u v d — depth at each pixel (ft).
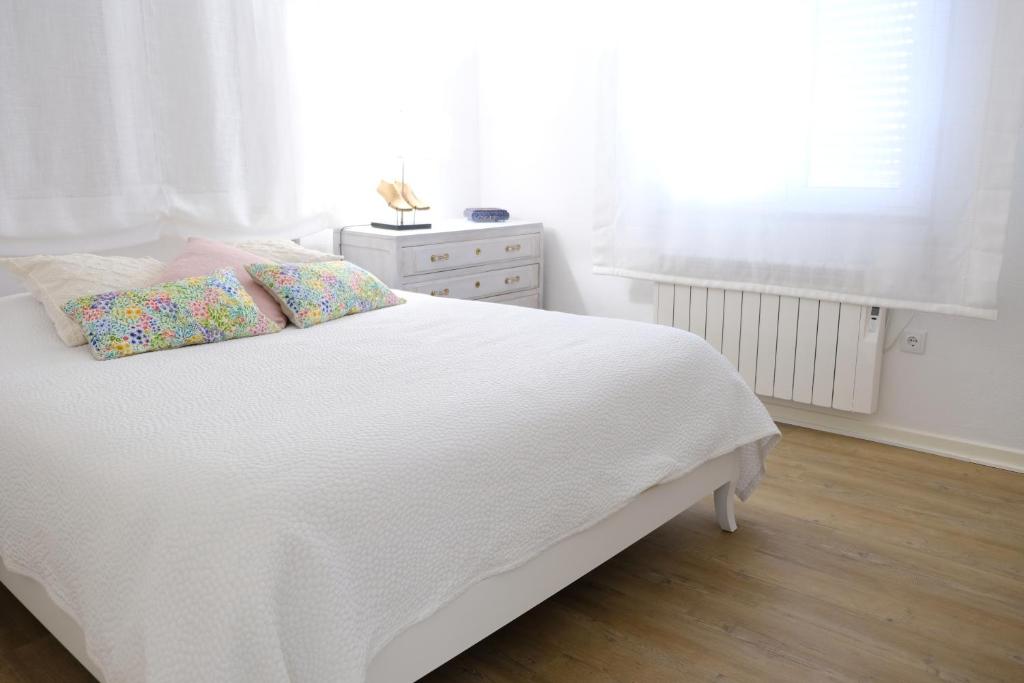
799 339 11.10
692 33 11.27
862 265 10.38
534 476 5.89
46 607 5.86
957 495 9.30
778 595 7.26
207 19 10.31
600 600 7.20
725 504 8.37
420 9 13.10
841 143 10.32
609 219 12.73
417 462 5.22
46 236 9.34
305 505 4.62
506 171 14.46
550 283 14.29
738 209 11.30
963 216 9.63
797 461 10.32
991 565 7.75
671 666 6.27
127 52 9.68
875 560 7.86
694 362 7.79
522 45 13.73
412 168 13.51
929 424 10.58
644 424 7.00
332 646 4.46
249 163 11.03
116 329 7.50
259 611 4.23
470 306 9.77
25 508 5.50
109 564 4.72
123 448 5.27
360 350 7.61
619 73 12.13
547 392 6.47
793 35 10.45
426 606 5.11
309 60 11.55
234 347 7.80
